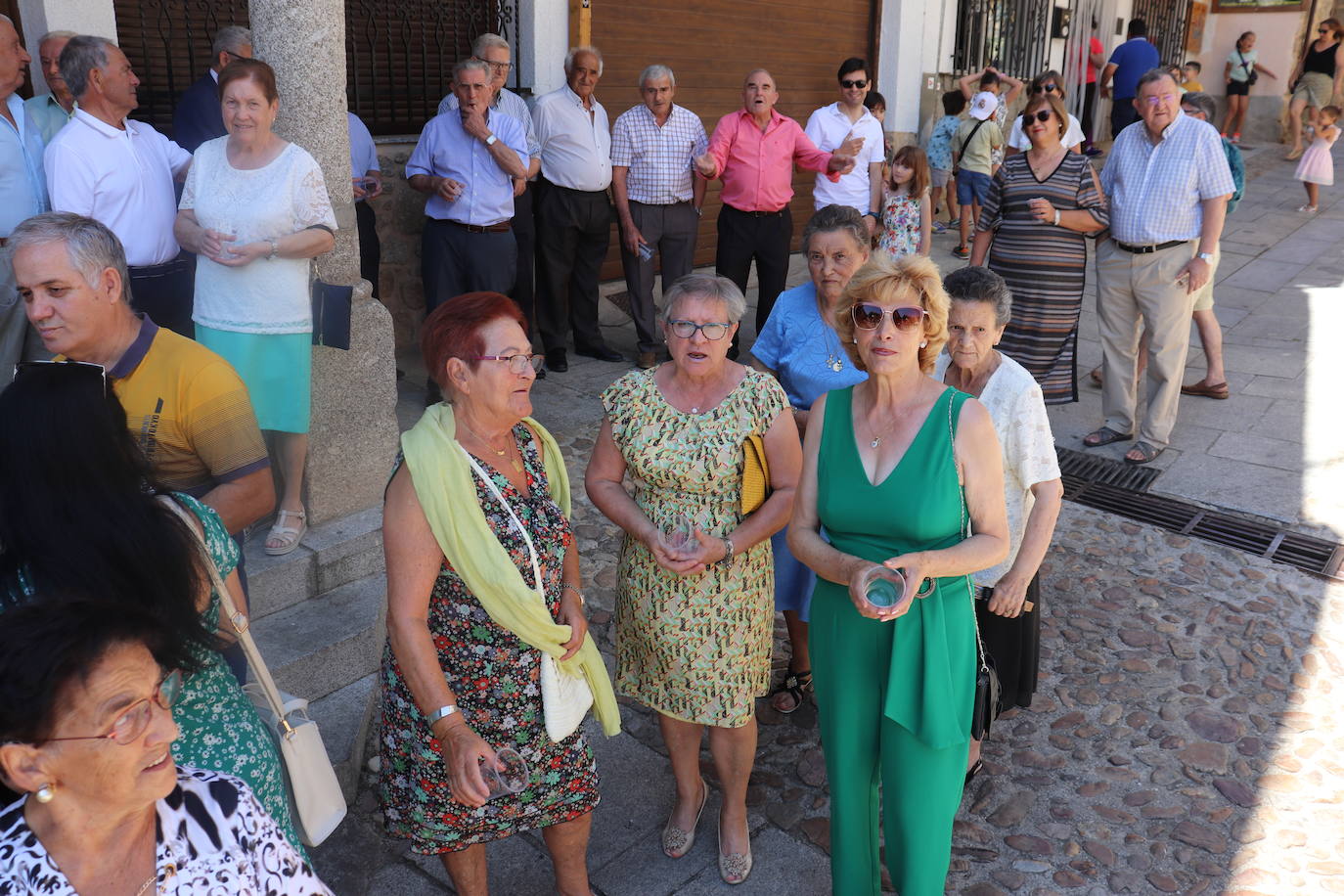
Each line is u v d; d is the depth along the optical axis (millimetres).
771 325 3605
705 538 2668
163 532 1846
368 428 4090
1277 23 17000
